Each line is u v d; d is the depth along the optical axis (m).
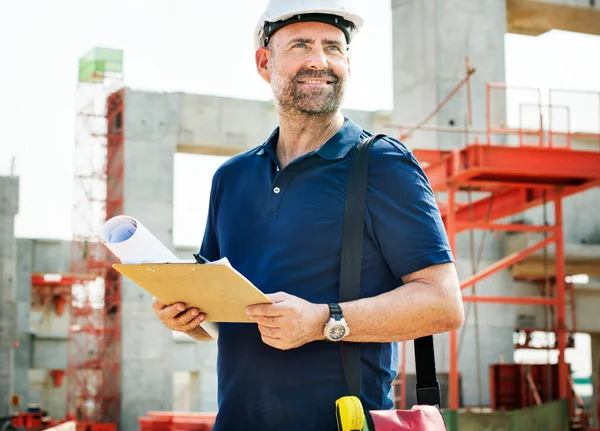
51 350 56.53
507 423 16.45
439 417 2.76
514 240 27.23
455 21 25.48
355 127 3.15
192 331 3.30
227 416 3.03
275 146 3.28
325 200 2.99
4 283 44.91
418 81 25.66
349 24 3.15
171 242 34.03
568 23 28.08
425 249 2.91
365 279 2.97
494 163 17.17
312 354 2.90
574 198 32.34
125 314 35.34
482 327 26.72
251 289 2.55
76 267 48.16
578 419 22.44
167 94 34.06
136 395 34.91
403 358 19.66
